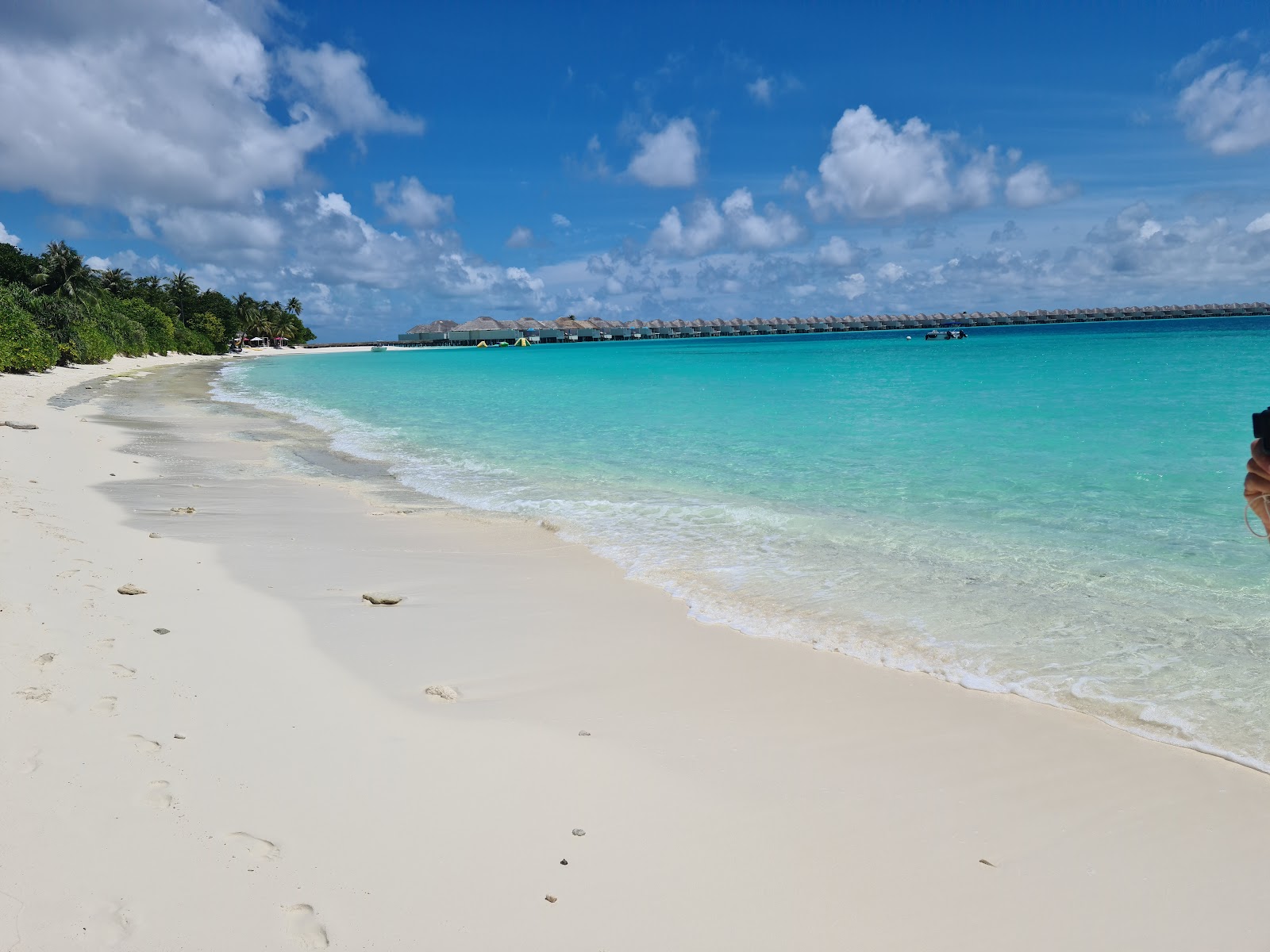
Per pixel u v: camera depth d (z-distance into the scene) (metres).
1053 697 5.07
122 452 15.99
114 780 3.78
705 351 93.38
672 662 5.69
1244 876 3.40
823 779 4.15
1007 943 3.01
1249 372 31.09
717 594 7.17
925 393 27.25
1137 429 16.39
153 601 6.50
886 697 5.13
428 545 9.09
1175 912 3.19
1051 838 3.67
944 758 4.38
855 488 11.78
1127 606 6.60
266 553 8.50
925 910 3.18
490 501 11.52
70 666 4.98
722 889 3.27
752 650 5.92
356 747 4.32
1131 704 4.95
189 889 3.07
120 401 28.98
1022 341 81.81
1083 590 7.02
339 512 10.88
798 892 3.27
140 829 3.42
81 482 12.16
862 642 6.04
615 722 4.77
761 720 4.81
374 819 3.64
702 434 18.42
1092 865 3.48
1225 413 18.42
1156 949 2.99
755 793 4.00
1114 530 8.98
